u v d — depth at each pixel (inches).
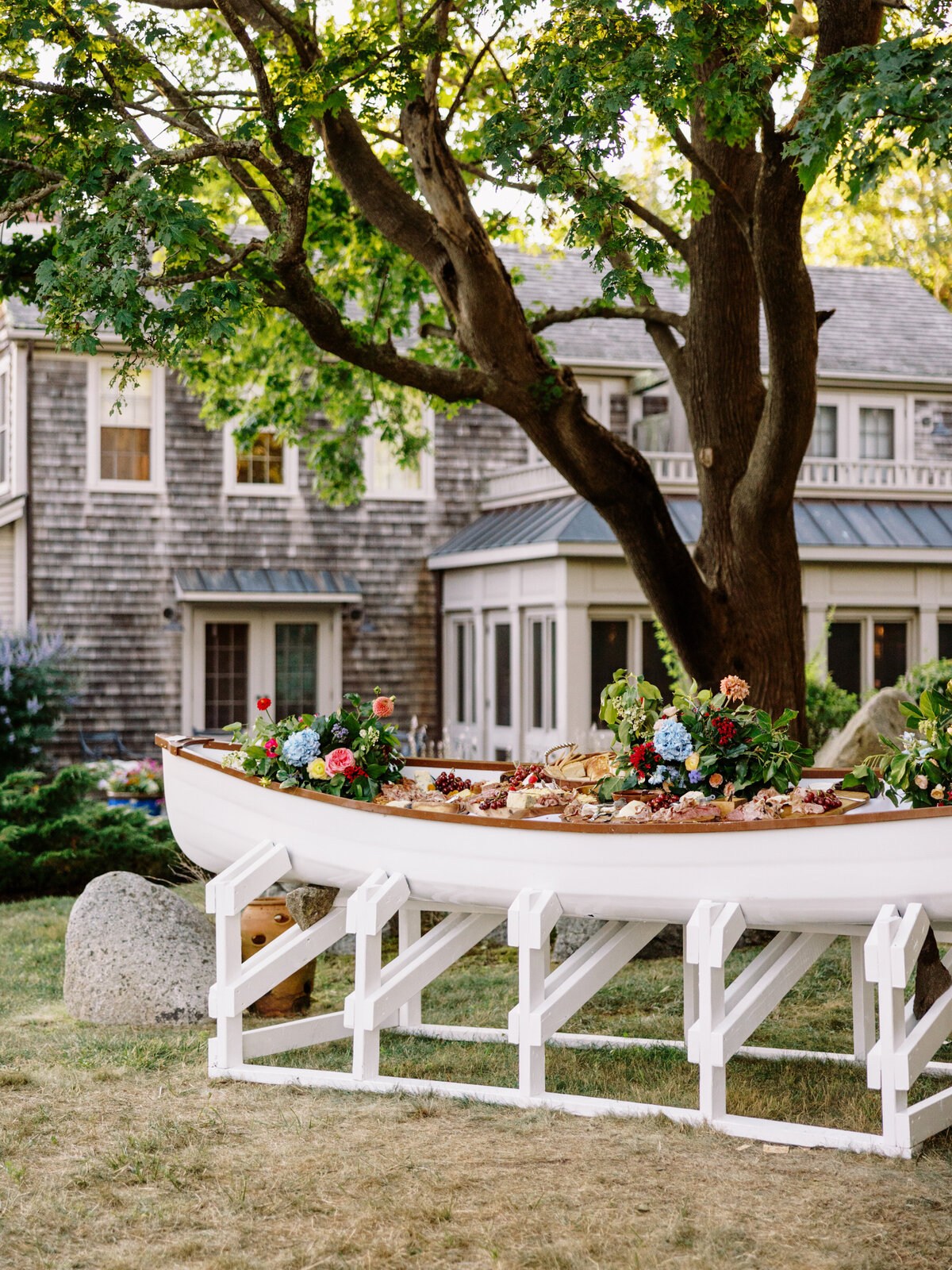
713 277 343.9
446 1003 280.2
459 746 726.5
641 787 215.8
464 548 699.4
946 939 212.2
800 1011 271.4
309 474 729.0
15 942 342.6
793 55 280.1
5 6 265.9
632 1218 154.3
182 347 259.9
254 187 293.4
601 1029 257.3
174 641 700.0
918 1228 151.0
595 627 634.2
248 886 224.7
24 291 325.1
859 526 674.8
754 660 338.3
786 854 189.2
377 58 278.2
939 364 830.5
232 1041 221.9
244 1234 151.6
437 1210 156.1
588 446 319.3
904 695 376.2
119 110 274.7
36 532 677.3
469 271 303.3
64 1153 180.4
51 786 438.9
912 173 1227.9
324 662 729.0
